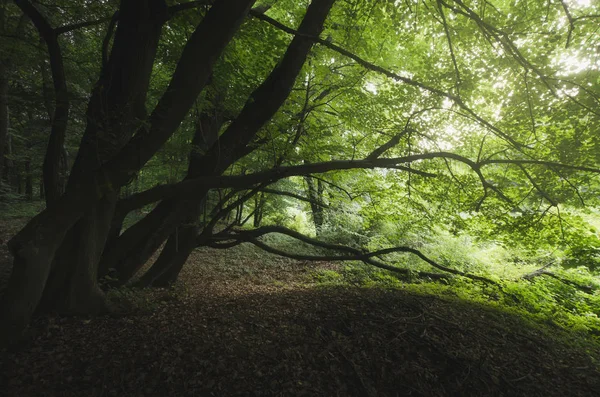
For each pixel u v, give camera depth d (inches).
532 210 280.1
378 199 366.9
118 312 213.2
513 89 225.3
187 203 262.4
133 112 186.2
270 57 262.1
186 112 169.3
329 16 294.0
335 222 628.4
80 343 174.7
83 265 201.3
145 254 261.0
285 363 169.8
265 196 486.0
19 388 139.3
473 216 324.8
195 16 224.1
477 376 171.6
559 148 243.6
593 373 196.9
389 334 201.0
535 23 210.4
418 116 252.5
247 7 157.9
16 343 159.2
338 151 326.3
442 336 205.2
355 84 283.9
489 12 230.2
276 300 268.4
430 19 260.7
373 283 355.6
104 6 255.9
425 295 284.0
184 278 397.4
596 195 258.4
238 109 262.5
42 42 263.0
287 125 267.4
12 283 157.3
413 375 168.1
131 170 166.2
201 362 164.4
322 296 275.1
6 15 292.2
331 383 159.9
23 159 637.3
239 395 146.9
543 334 247.8
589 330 295.9
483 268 439.2
